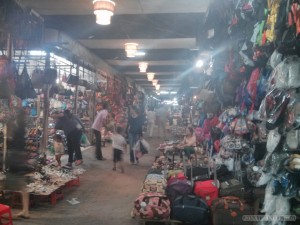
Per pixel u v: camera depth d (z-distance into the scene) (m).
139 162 9.46
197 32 7.83
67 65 9.52
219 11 4.72
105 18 5.69
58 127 8.32
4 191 5.11
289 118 2.79
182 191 4.54
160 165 6.59
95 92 12.36
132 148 9.27
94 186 6.52
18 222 4.41
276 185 3.11
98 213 4.88
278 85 2.90
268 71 3.66
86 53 10.70
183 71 15.96
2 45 6.02
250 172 4.32
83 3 6.52
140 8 6.79
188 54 11.12
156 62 13.48
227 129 5.01
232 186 4.38
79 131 8.47
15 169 4.68
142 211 4.16
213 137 6.17
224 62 5.11
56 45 7.39
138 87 25.88
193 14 7.21
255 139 4.29
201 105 7.63
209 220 4.17
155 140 15.43
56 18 7.55
